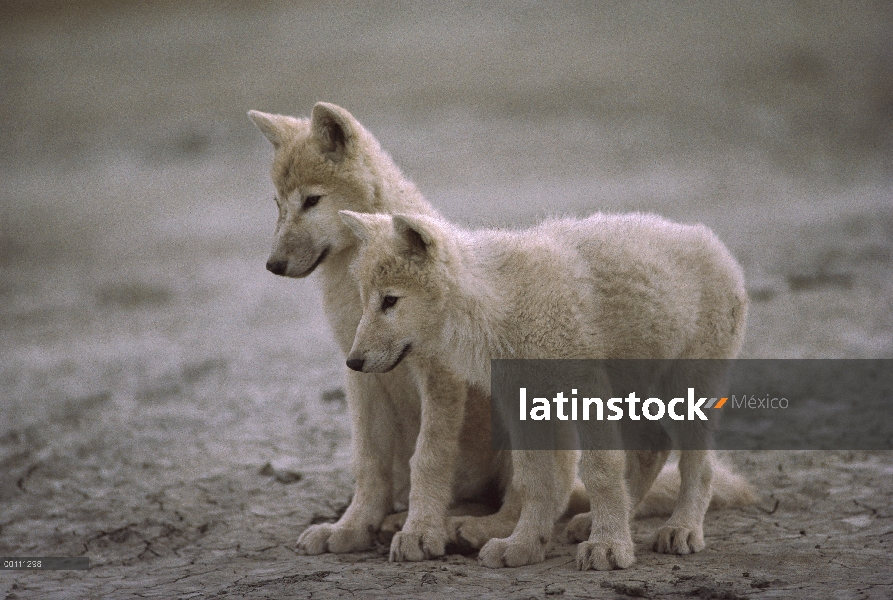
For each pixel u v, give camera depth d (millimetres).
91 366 20953
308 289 27922
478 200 33812
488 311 9195
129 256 33625
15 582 9891
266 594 8750
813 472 11828
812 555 9227
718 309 10125
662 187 33750
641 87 47094
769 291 21094
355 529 10383
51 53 62156
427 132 43812
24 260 34219
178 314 25906
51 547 10969
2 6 70250
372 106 48188
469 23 60500
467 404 10602
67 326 25516
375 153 11102
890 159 35188
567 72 50250
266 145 45688
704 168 36062
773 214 28906
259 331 23359
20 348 23469
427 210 11336
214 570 9906
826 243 25016
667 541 9633
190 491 12469
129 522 11523
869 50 49156
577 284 9305
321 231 10773
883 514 10359
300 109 48781
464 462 10859
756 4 58094
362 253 9625
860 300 19984
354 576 9211
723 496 11094
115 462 13852
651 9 59000
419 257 9273
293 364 19688
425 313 9328
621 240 9812
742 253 24641
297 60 57031
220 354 21219
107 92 55062
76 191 42719
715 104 43906
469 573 9195
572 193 33812
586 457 9266
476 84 49844
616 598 8062
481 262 9398
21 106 54219
